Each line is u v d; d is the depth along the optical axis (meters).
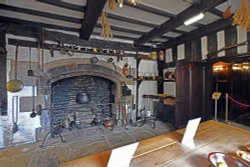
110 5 2.09
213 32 3.96
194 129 1.68
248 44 3.30
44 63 3.70
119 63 4.84
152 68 5.58
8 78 3.34
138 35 4.51
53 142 3.50
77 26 3.70
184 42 4.79
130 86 5.07
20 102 3.44
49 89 3.78
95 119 4.64
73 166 1.17
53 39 3.75
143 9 2.88
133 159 1.28
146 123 4.87
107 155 1.35
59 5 2.65
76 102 4.47
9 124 3.33
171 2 2.69
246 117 5.07
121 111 4.73
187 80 4.24
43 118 3.69
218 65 5.64
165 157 1.31
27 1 2.55
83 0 2.53
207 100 4.43
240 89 5.57
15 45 3.40
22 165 2.61
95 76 4.65
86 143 3.45
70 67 3.99
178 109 4.16
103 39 4.48
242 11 1.90
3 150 3.13
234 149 1.45
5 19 3.17
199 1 2.59
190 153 1.38
